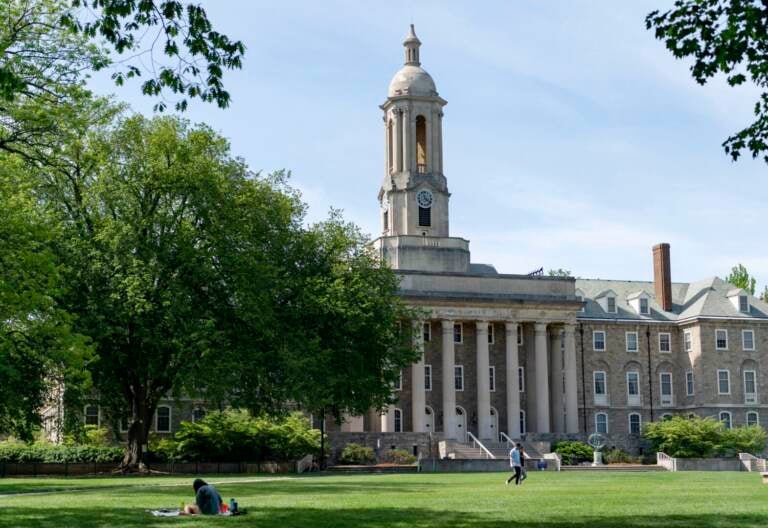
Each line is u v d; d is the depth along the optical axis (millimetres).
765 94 23125
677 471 77750
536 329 98125
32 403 45656
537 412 96562
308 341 57906
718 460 82188
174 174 55031
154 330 52969
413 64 105438
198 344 51375
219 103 22375
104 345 54062
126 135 56719
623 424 102938
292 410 80500
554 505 29703
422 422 93250
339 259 66375
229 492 37688
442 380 96938
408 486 43844
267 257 59375
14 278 37469
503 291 97812
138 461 59875
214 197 55844
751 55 21781
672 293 110688
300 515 25766
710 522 23734
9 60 34469
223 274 55281
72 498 33438
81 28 22031
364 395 62625
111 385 56031
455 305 95875
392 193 101938
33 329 37688
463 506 29250
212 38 21688
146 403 60156
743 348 103438
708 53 22031
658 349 105250
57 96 37656
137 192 55031
